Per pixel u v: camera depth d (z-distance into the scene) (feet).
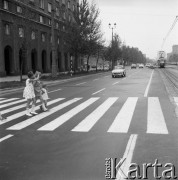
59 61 203.10
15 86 78.64
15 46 134.72
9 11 127.44
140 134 26.27
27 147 23.15
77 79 118.11
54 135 26.68
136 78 113.39
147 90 64.44
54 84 92.38
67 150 22.12
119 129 28.22
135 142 23.77
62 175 17.29
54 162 19.52
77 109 40.63
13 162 19.76
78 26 152.35
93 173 17.48
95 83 91.30
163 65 296.71
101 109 40.01
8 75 135.33
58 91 67.82
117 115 35.29
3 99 55.47
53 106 44.01
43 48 171.12
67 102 48.01
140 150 21.70
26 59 146.00
